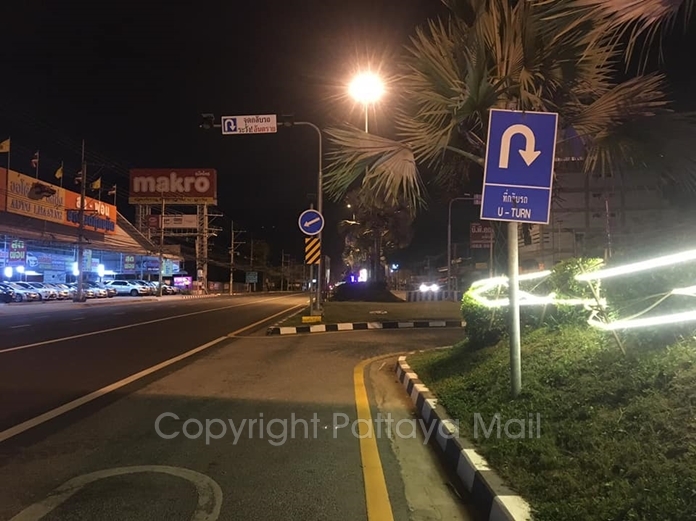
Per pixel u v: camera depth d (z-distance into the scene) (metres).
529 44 5.77
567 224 49.78
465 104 6.23
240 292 102.94
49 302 39.69
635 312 5.94
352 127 7.03
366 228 46.12
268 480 4.73
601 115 6.57
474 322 9.19
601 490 3.61
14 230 39.34
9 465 5.03
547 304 8.09
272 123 16.17
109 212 55.25
